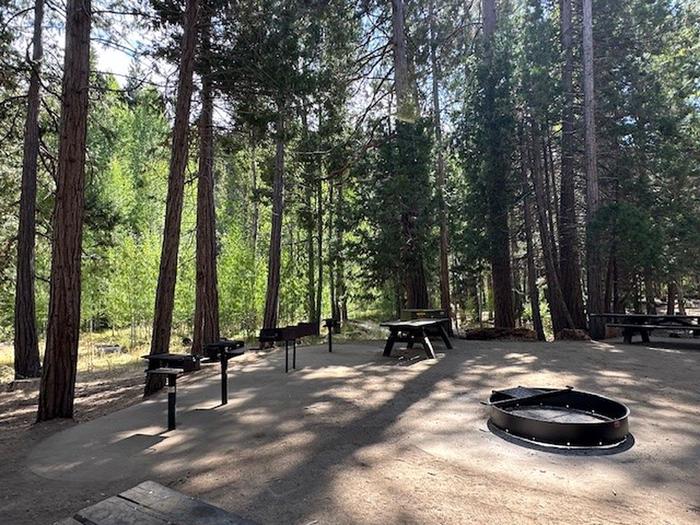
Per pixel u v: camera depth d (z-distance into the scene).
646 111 12.74
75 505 2.92
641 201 12.86
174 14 8.73
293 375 6.96
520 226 15.32
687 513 2.61
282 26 8.91
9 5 9.46
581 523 2.48
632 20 13.48
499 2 15.22
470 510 2.63
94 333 23.88
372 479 3.08
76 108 6.22
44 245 15.45
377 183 12.19
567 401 4.77
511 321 12.54
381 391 5.70
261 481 3.10
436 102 14.29
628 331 9.80
